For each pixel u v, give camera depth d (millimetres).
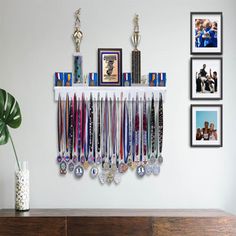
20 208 2914
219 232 2680
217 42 3184
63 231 2691
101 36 3184
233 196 3145
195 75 3174
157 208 3137
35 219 2691
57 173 3148
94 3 3186
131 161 3148
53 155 3152
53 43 3178
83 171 3146
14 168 3146
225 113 3170
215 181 3154
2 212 2873
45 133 3160
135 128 3158
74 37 3170
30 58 3172
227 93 3180
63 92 3154
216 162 3160
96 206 3141
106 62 3170
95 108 3162
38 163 3150
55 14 3180
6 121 2902
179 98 3176
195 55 3186
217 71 3170
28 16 3174
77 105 3160
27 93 3168
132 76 3166
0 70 3164
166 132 3166
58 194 3143
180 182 3150
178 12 3195
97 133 3158
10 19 3166
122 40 3186
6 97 2906
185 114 3168
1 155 3146
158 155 3152
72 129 3156
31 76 3170
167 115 3168
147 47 3184
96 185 3148
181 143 3164
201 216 2705
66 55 3178
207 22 3188
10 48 3168
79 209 3059
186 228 2686
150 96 3158
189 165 3156
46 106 3164
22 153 3150
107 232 2691
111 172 3146
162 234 2684
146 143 3156
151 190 3148
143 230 2688
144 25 3186
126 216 2699
